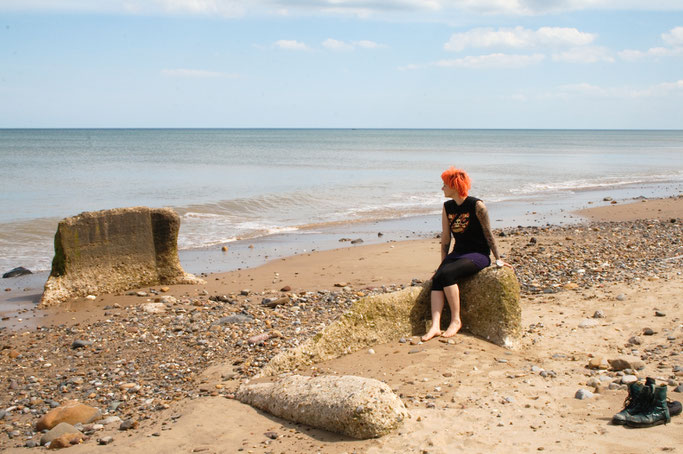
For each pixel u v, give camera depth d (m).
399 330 6.42
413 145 96.50
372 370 5.58
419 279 11.02
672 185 32.84
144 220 10.80
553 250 12.47
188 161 47.53
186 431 4.61
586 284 9.44
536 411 4.68
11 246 14.80
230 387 5.68
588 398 4.93
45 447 4.68
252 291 10.31
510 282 6.29
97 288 10.23
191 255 14.02
